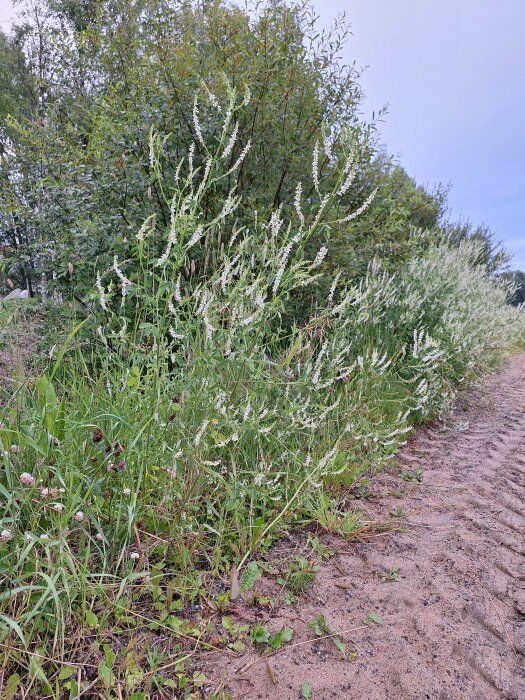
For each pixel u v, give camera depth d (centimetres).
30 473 198
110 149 430
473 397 610
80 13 1230
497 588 221
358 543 256
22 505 178
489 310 790
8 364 266
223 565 222
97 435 210
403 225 618
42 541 159
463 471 366
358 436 329
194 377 238
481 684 168
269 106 459
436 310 566
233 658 172
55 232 420
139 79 456
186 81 444
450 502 310
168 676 162
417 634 189
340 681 165
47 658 150
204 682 161
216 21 475
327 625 189
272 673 166
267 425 284
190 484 228
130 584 184
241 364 267
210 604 195
